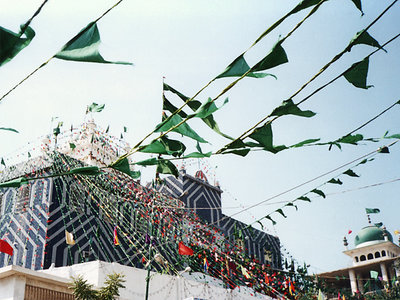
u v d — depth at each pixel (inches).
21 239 1006.4
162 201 1047.6
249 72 148.3
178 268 1025.5
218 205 1525.6
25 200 1045.2
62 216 1004.6
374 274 1192.2
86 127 1099.3
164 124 165.8
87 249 1010.7
